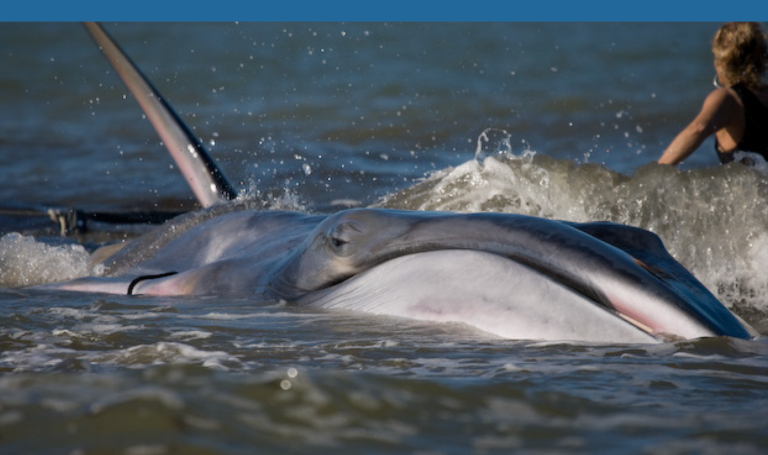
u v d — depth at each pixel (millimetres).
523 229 15938
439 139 57844
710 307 15109
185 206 38875
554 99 75625
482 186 25625
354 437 9180
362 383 10844
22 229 33750
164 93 83938
